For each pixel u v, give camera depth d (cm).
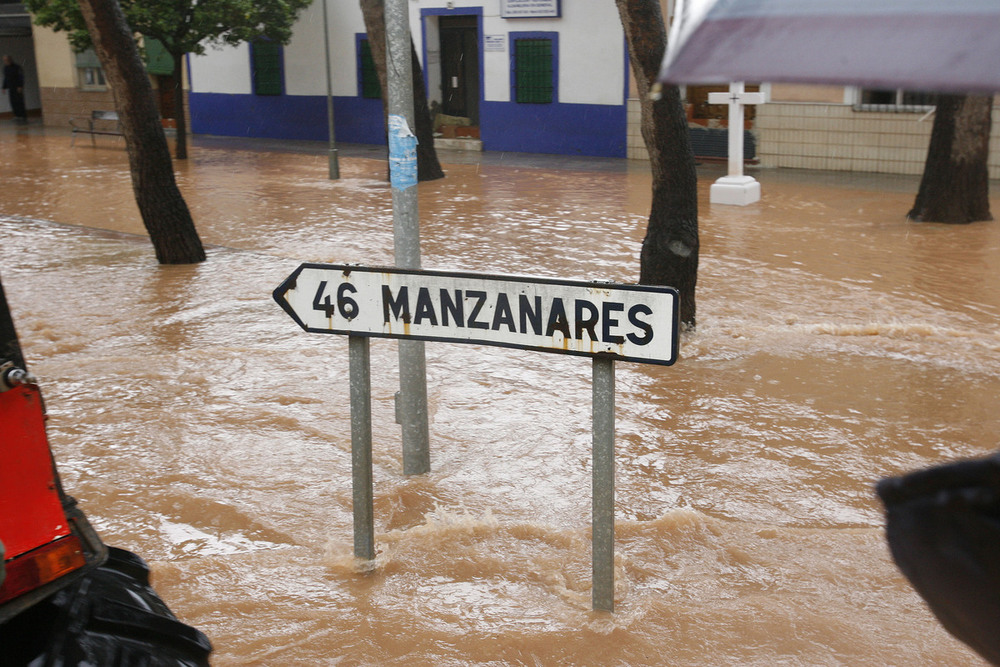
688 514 471
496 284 375
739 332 823
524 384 698
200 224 1404
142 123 1076
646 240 812
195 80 2797
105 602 271
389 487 521
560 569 425
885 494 105
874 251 1141
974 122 1261
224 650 369
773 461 554
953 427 605
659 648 362
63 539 253
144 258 1164
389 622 385
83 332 847
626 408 648
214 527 480
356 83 2506
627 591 408
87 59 2906
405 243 520
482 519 476
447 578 422
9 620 247
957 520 97
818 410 639
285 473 541
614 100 2116
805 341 796
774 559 434
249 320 880
